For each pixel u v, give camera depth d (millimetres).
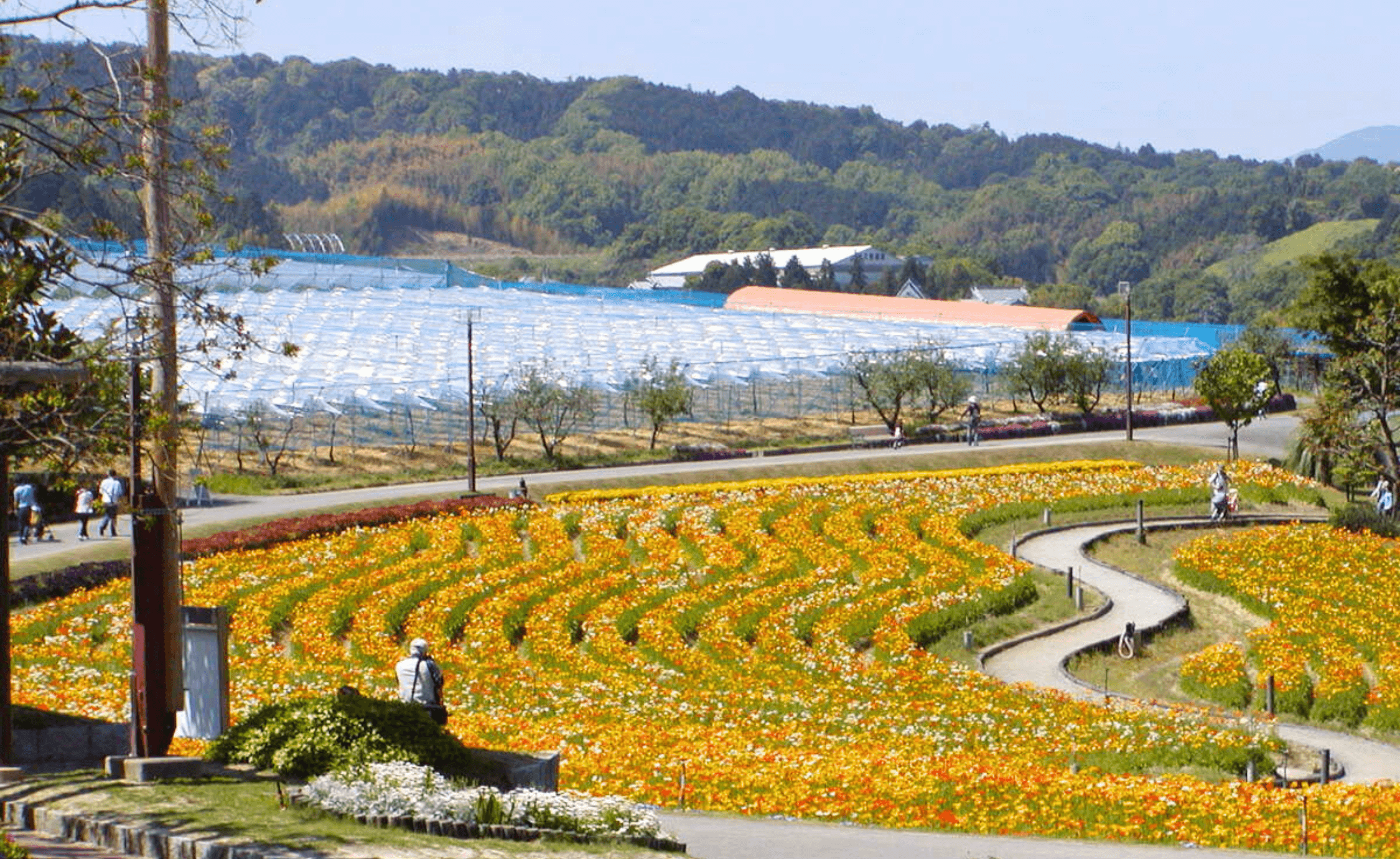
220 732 28047
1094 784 32469
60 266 27125
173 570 27094
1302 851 28906
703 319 141000
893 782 32688
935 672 47719
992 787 32281
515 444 94125
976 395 115438
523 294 161375
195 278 30031
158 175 25641
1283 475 82688
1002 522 73938
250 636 49688
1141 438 102688
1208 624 58688
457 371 102250
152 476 26984
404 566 60969
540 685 44125
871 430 101938
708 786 32875
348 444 89562
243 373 95188
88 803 22672
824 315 166500
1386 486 78750
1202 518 75062
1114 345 126188
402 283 162375
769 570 61625
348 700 26406
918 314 158500
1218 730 40594
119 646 47750
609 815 23844
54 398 25609
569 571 60375
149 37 26391
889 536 68688
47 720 30766
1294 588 60375
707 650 50438
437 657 47969
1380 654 50812
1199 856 27297
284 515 70000
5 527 25594
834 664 48125
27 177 26297
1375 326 81438
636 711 41594
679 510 73875
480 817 22953
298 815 22266
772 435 101750
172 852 20547
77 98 24688
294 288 147000
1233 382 89625
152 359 25875
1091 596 60812
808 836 28375
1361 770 40594
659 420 95188
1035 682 49719
